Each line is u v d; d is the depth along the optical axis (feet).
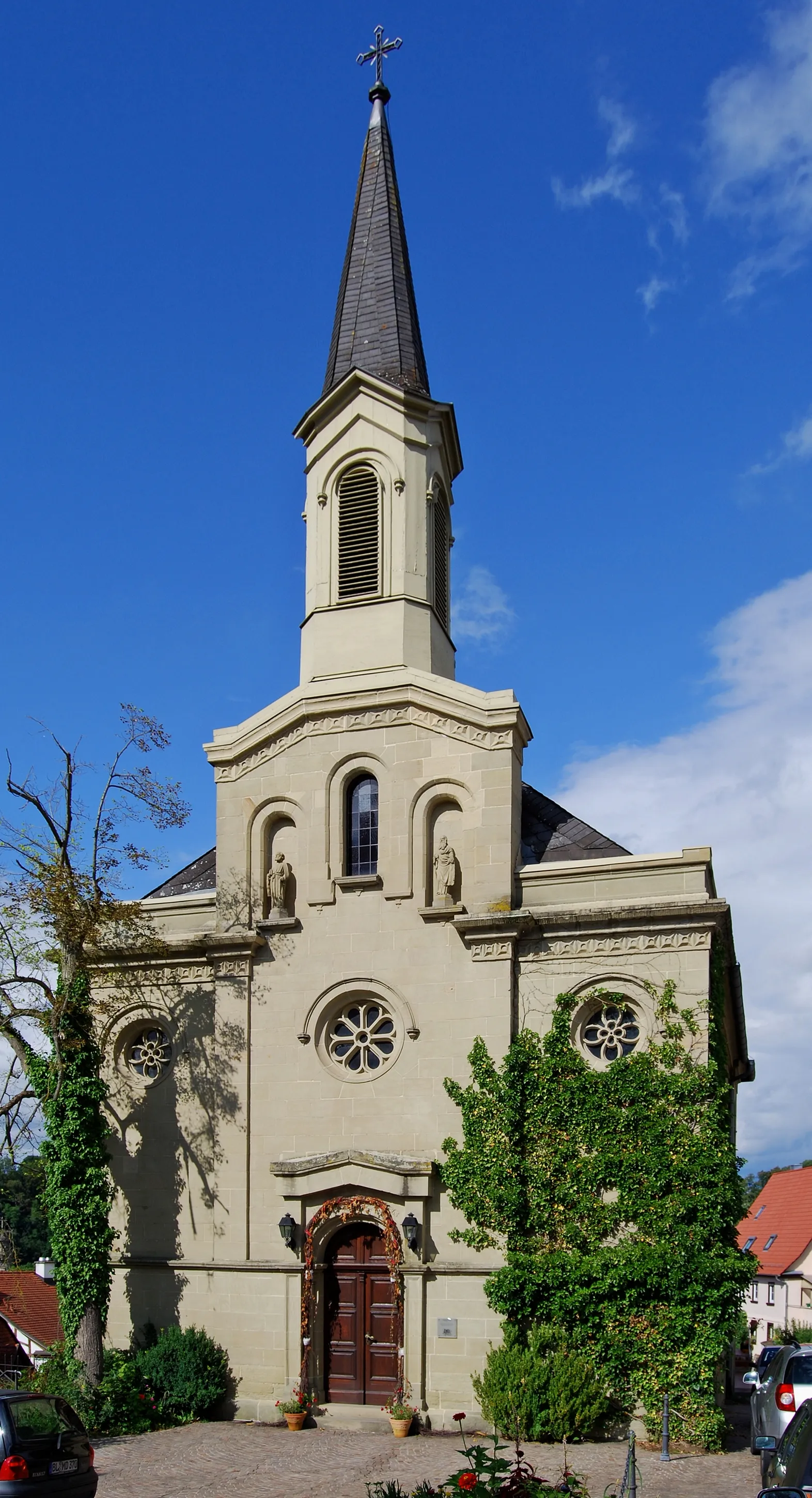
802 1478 41.65
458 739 98.68
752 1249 239.50
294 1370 92.22
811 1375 68.85
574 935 92.63
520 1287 86.43
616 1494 58.80
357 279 120.88
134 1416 88.43
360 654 106.32
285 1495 67.05
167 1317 97.35
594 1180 87.51
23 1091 93.25
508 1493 47.21
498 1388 83.51
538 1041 91.61
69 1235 92.99
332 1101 96.32
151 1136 102.01
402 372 114.83
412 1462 75.92
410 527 108.58
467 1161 90.38
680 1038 88.38
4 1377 103.04
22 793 93.25
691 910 89.76
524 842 101.35
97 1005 96.99
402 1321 89.35
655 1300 84.58
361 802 102.12
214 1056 100.83
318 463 112.27
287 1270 94.02
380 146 126.41
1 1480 56.70
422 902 96.99
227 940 101.04
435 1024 94.27
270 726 104.47
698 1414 81.97
